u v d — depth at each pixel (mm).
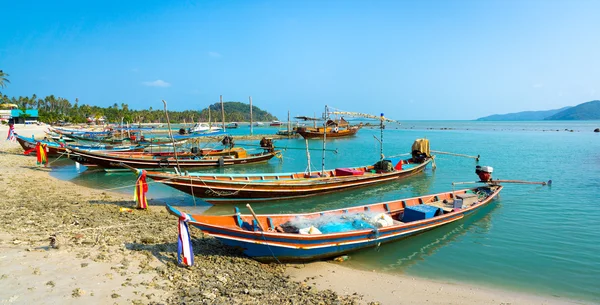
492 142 70250
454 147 59500
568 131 116500
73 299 8422
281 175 25234
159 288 9492
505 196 23406
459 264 13234
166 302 8812
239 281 10625
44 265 10086
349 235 12969
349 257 13711
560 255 14031
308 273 12094
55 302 8219
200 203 22172
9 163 35594
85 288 8984
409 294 10812
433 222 15773
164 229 15000
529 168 35750
